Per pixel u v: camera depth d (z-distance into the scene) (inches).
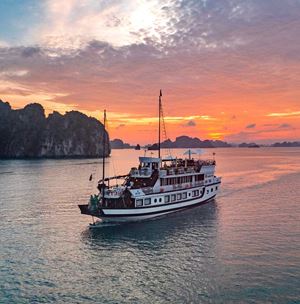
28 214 2647.6
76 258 1694.1
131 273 1507.1
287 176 5349.4
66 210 2792.8
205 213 2640.3
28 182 4726.9
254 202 3107.8
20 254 1745.8
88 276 1481.3
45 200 3265.3
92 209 2202.3
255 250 1759.4
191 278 1444.4
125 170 7052.2
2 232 2142.0
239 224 2300.7
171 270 1530.5
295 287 1343.5
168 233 2101.4
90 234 2094.0
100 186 2431.1
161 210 2465.6
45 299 1284.4
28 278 1460.4
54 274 1502.2
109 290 1352.1
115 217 2245.3
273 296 1279.5
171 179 2573.8
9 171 6624.0
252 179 4982.8
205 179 2974.9
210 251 1763.0
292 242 1881.2
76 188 4101.9
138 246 1866.4
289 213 2620.6
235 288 1346.0
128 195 2327.8
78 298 1290.6
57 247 1856.5
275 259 1628.9
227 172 6141.7
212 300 1259.8
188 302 1250.6
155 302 1255.5
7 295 1312.7
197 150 3157.0
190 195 2755.9
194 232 2118.6
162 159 2748.5
